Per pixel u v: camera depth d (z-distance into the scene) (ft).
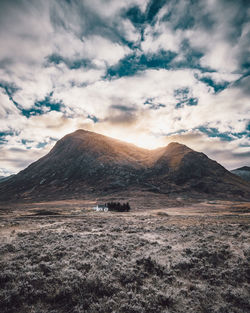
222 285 27.30
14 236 60.08
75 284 25.64
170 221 96.07
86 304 22.27
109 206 233.35
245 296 24.04
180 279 29.35
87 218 128.47
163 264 34.12
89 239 51.42
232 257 36.70
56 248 42.88
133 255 38.27
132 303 22.54
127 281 27.71
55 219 122.52
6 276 27.58
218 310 21.54
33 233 64.28
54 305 22.34
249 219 99.40
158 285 27.17
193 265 33.47
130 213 182.91
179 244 46.83
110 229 71.15
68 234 59.36
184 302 23.27
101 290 25.00
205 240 48.70
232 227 67.36
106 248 42.88
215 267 32.96
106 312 21.02
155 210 220.84
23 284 25.66
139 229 69.82
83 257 36.65
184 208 245.86
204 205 295.48
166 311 21.39
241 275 29.43
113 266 32.30
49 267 31.09
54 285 26.00
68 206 300.81
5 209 257.14
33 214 172.24
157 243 47.26
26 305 22.20
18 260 35.40
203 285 27.27
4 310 21.35
